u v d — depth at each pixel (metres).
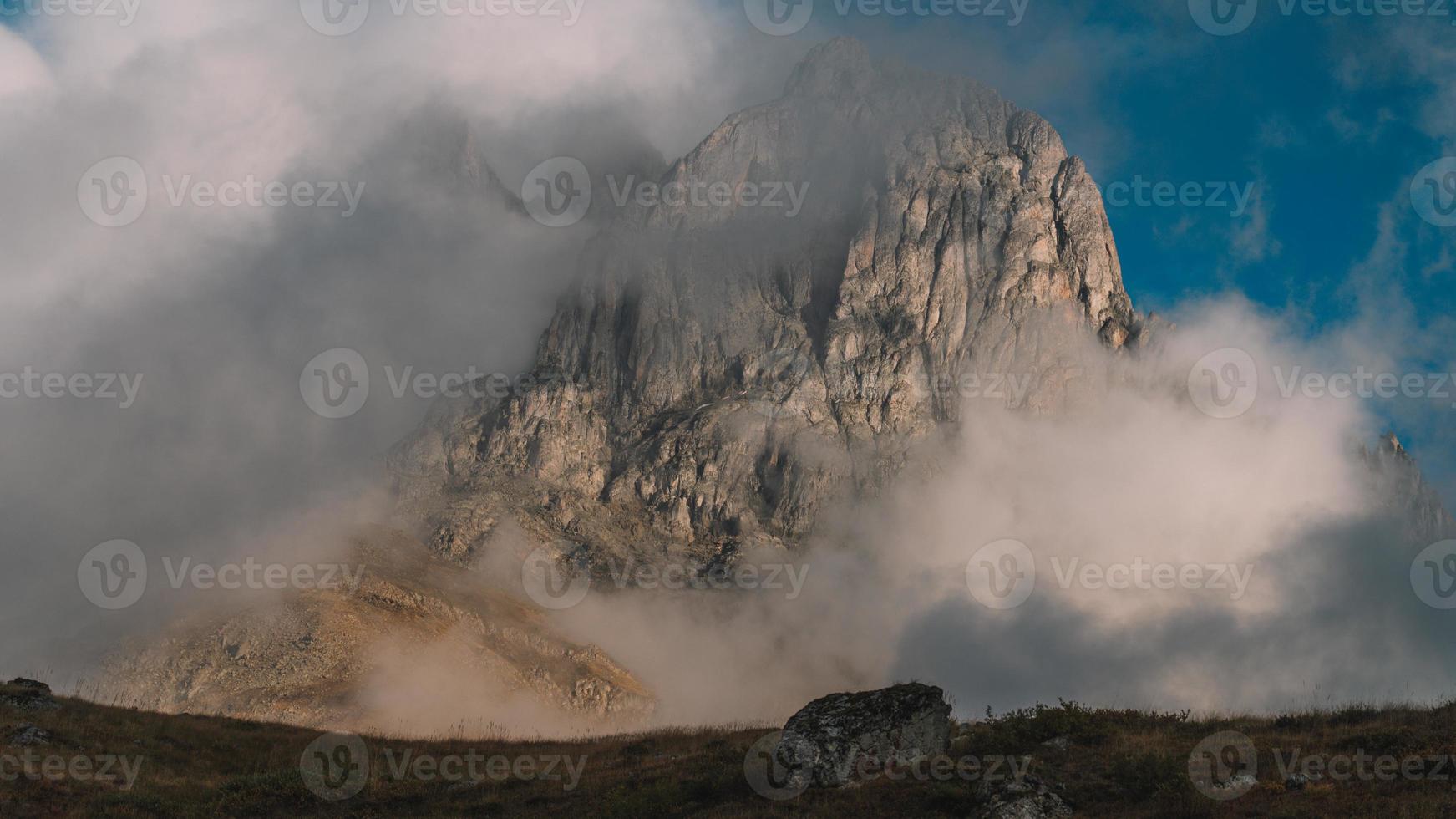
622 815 40.84
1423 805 31.89
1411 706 43.28
